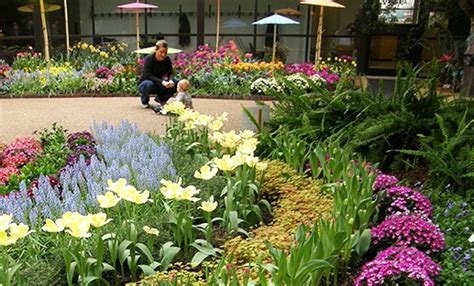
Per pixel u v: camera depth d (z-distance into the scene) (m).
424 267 2.20
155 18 16.36
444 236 2.74
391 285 2.13
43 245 2.61
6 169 4.07
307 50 15.62
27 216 2.86
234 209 3.06
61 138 5.14
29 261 2.44
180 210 3.01
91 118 7.56
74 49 14.29
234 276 1.88
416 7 13.48
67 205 2.82
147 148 4.14
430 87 4.68
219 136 3.62
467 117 4.23
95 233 2.56
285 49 15.52
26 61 12.58
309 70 11.49
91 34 16.41
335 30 15.09
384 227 2.58
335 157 3.43
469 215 3.07
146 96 8.27
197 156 3.94
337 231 2.31
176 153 4.02
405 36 13.84
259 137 4.46
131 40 16.28
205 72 11.02
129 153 3.79
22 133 6.54
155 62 8.20
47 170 4.01
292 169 3.81
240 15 16.00
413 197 3.03
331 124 4.76
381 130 4.01
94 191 2.99
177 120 4.77
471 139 3.78
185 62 11.99
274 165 3.85
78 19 16.22
